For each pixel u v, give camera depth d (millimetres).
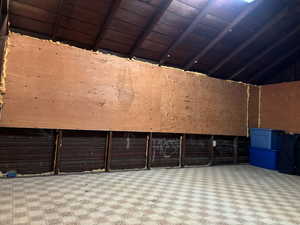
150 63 4746
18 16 3369
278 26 4418
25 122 3518
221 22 4129
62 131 3906
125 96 4410
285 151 5027
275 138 5570
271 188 3676
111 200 2688
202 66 5344
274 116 6031
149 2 3518
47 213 2205
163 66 4918
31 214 2162
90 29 3793
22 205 2373
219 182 3912
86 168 4156
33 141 3713
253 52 5141
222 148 5891
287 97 5746
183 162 5207
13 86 3439
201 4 3693
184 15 3861
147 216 2281
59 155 3863
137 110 4539
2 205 2344
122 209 2426
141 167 4754
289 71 5844
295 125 5512
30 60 3568
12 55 3445
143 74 4633
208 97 5539
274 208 2730
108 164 4301
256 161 5832
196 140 5500
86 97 4012
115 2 3324
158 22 3916
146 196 2916
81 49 3988
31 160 3693
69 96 3861
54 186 3137
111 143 4355
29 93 3551
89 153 4191
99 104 4137
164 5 3553
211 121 5574
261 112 6391
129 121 4445
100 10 3492
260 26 4371
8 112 3400
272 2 3824
